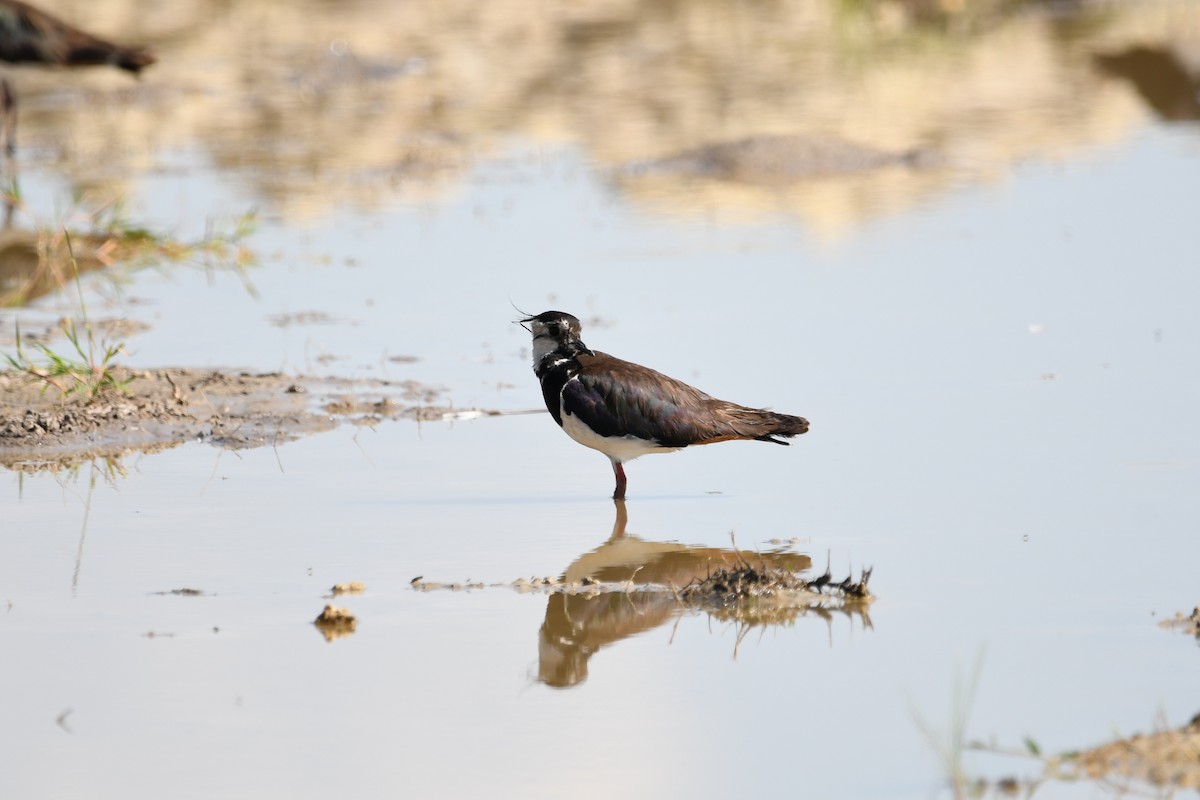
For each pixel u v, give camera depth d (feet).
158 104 96.94
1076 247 64.23
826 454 42.14
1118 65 104.73
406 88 100.73
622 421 38.96
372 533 37.09
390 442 44.34
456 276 62.08
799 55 109.81
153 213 71.15
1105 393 46.80
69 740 26.53
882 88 98.99
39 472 41.78
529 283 60.44
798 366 49.67
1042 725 26.86
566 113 93.76
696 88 99.30
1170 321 54.03
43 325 55.98
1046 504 38.17
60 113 94.68
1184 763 25.25
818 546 35.99
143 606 32.53
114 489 40.34
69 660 29.76
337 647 30.42
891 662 29.60
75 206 70.08
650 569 34.94
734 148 81.76
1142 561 34.42
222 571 34.55
